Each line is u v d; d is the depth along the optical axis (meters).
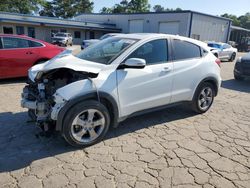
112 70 3.77
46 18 32.81
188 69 4.74
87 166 3.28
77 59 4.07
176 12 28.38
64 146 3.75
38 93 3.77
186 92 4.84
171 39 4.57
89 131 3.70
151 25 31.89
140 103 4.16
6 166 3.21
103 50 4.25
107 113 3.77
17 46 7.51
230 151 3.79
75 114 3.47
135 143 3.93
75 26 35.25
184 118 5.10
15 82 7.71
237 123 4.96
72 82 3.60
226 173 3.22
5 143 3.78
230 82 9.52
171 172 3.20
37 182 2.92
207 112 5.55
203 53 5.15
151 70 4.17
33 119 4.05
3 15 29.42
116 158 3.49
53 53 8.09
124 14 36.06
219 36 32.25
